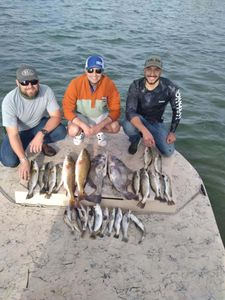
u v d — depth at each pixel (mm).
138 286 1696
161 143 2453
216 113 4039
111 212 2080
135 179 2143
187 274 1771
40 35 6234
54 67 4945
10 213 2041
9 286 1658
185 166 2557
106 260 1808
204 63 5805
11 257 1791
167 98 2400
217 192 2760
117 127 2477
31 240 1888
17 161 2295
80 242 1894
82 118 2480
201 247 1920
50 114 2271
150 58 2227
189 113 3980
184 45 6707
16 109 2154
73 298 1621
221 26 8508
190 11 9812
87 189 2123
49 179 2105
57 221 2014
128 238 1937
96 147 2539
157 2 10523
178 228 2023
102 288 1674
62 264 1772
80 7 8703
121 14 8586
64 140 2584
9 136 2119
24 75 2025
